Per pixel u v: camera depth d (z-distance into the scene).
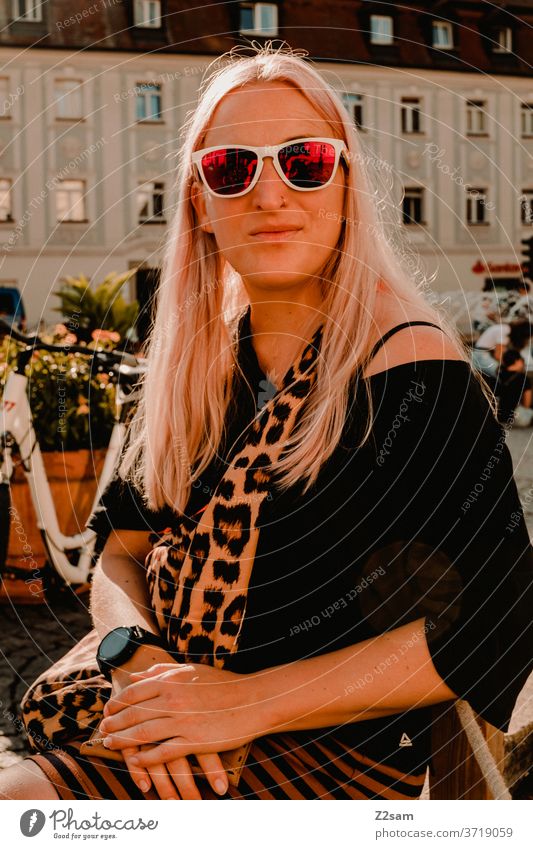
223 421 1.41
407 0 24.66
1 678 2.67
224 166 1.25
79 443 3.53
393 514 1.15
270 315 1.34
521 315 7.03
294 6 24.33
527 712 1.93
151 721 1.15
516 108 25.66
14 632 3.11
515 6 25.58
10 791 1.13
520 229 23.31
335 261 1.28
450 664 1.13
